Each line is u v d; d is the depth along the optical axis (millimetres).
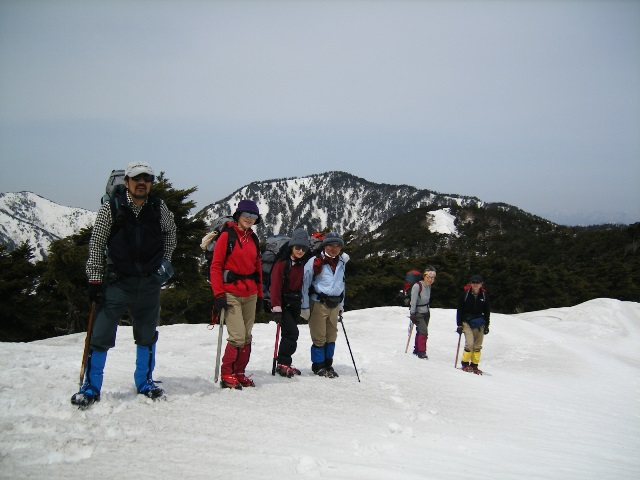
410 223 174250
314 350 7859
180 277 35875
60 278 33375
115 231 4551
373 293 57531
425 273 12453
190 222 35094
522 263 69562
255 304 6207
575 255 117375
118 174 4703
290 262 7293
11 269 34250
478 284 11344
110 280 4543
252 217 5961
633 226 116625
